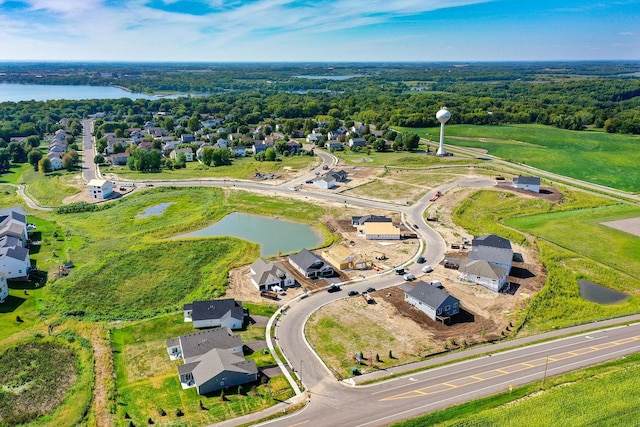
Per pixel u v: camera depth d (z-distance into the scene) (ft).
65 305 259.60
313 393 185.98
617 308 250.37
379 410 175.22
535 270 296.71
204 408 177.68
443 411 172.65
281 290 270.87
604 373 193.67
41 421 173.78
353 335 227.40
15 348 218.79
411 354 211.82
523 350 213.05
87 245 344.49
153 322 241.76
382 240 350.64
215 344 209.87
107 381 194.18
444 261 306.55
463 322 238.48
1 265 284.41
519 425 163.12
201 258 321.32
